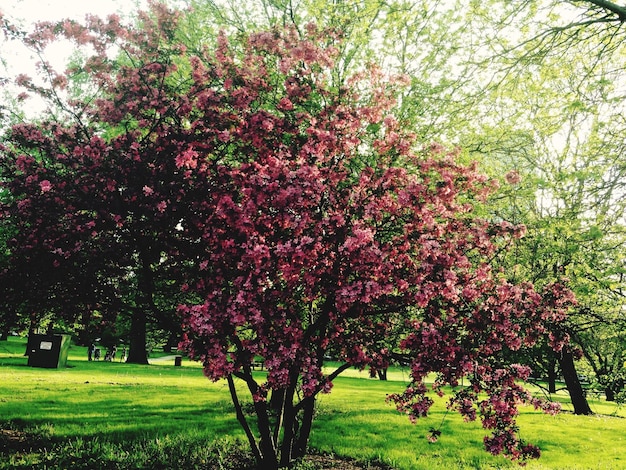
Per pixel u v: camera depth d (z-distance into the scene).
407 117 9.70
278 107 7.00
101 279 7.04
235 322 5.38
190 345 5.89
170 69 7.19
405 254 6.32
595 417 17.20
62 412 11.70
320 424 12.46
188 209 6.51
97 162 6.53
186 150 6.39
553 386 21.22
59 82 7.09
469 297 6.15
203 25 11.55
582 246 9.38
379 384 29.38
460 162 9.20
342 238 5.79
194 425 10.91
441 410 16.48
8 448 8.23
